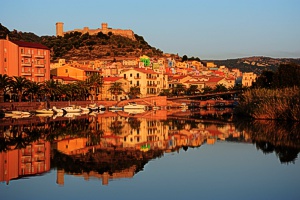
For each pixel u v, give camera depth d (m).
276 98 114.06
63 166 48.97
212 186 40.09
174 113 156.62
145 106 189.25
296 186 40.03
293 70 132.38
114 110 179.88
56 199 35.94
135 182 41.56
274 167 48.94
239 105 138.50
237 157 55.44
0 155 56.12
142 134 81.88
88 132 84.69
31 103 147.25
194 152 59.53
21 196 36.88
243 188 39.41
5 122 106.94
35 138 73.94
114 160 53.00
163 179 42.91
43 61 179.38
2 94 145.00
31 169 47.31
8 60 165.62
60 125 100.25
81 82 186.25
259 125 98.19
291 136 77.00
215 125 100.38
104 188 39.34
